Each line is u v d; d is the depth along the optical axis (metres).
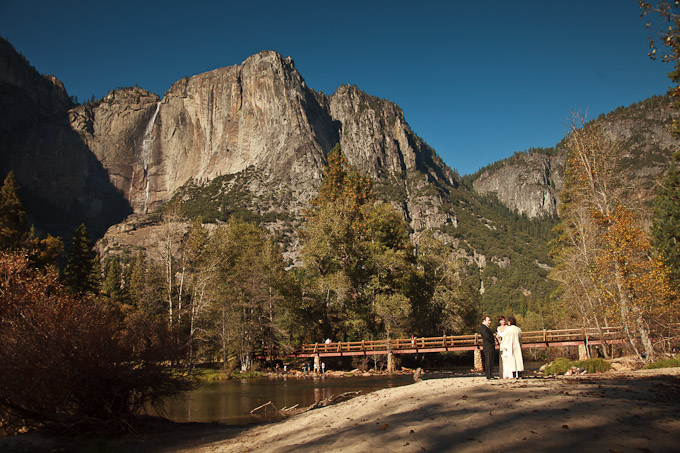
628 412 7.27
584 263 32.34
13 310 12.00
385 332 49.81
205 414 17.92
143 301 39.34
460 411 8.77
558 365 20.94
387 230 53.28
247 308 46.62
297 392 25.92
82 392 11.51
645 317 23.38
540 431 6.63
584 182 29.14
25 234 46.75
